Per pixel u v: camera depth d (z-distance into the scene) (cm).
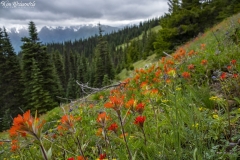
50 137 328
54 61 5281
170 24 3042
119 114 165
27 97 3002
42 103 2862
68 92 3688
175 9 3372
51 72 3175
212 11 2842
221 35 789
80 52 13400
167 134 226
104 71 4853
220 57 462
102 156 166
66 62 6444
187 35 2908
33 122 126
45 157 127
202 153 184
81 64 5738
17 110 3094
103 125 190
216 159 173
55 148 308
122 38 14488
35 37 3203
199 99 298
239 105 273
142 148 213
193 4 3147
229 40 580
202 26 2898
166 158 195
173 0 3350
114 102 162
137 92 463
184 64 516
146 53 5934
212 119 230
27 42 3144
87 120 353
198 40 1562
